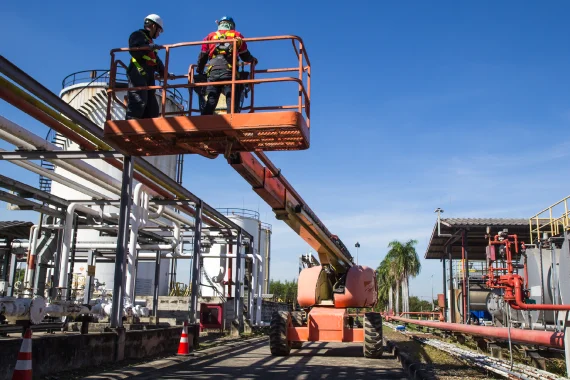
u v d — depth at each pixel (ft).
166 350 47.93
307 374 36.58
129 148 28.30
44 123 41.11
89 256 60.95
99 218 69.82
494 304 78.02
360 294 51.26
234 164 29.04
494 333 46.50
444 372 35.47
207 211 67.67
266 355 50.11
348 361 45.98
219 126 25.03
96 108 79.10
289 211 38.04
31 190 57.21
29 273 64.75
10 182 54.34
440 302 128.06
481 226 93.30
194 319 57.98
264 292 152.35
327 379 34.35
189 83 26.30
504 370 34.35
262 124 24.71
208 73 26.76
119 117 78.69
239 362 43.37
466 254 94.27
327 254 49.62
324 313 50.11
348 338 49.32
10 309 37.55
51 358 30.76
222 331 80.23
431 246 121.80
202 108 27.71
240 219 124.88
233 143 26.73
